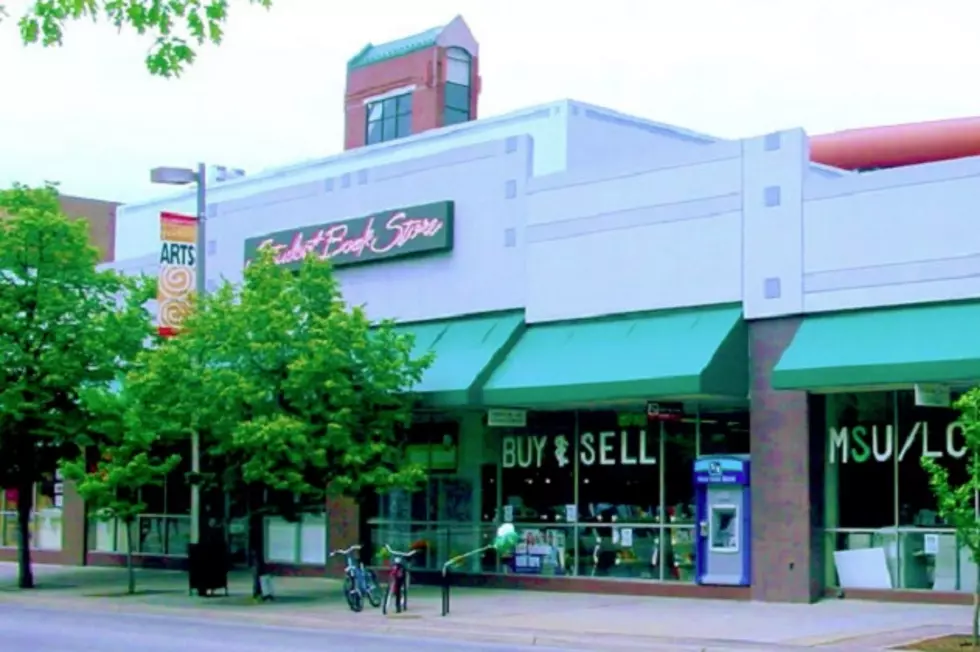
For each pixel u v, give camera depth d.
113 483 29.02
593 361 27.05
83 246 32.50
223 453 27.97
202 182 29.62
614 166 28.03
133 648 19.27
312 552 34.03
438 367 29.45
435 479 31.52
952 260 23.36
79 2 11.00
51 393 31.97
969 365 22.23
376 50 51.34
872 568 24.70
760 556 25.31
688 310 26.64
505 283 29.80
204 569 29.09
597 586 27.91
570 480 28.94
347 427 27.28
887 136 41.75
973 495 21.34
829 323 24.67
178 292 31.28
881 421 24.80
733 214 26.14
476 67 49.41
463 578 30.45
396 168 32.19
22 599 29.92
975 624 18.48
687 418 27.06
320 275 28.67
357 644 20.12
